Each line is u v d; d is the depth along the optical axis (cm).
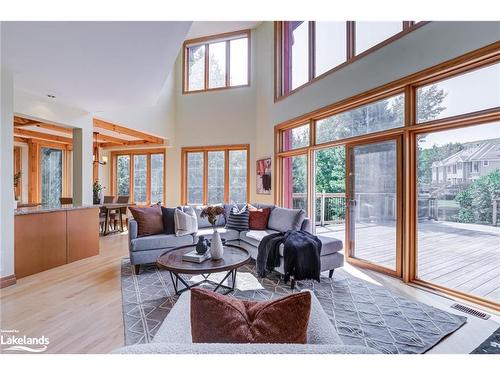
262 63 621
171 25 235
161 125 667
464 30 258
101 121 546
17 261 324
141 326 215
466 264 278
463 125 274
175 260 267
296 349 76
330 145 438
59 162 820
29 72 315
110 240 552
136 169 811
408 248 317
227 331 87
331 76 422
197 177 705
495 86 250
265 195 603
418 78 300
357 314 235
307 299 90
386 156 350
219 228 447
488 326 216
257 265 341
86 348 186
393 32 336
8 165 303
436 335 202
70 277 330
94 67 307
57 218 373
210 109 684
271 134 584
